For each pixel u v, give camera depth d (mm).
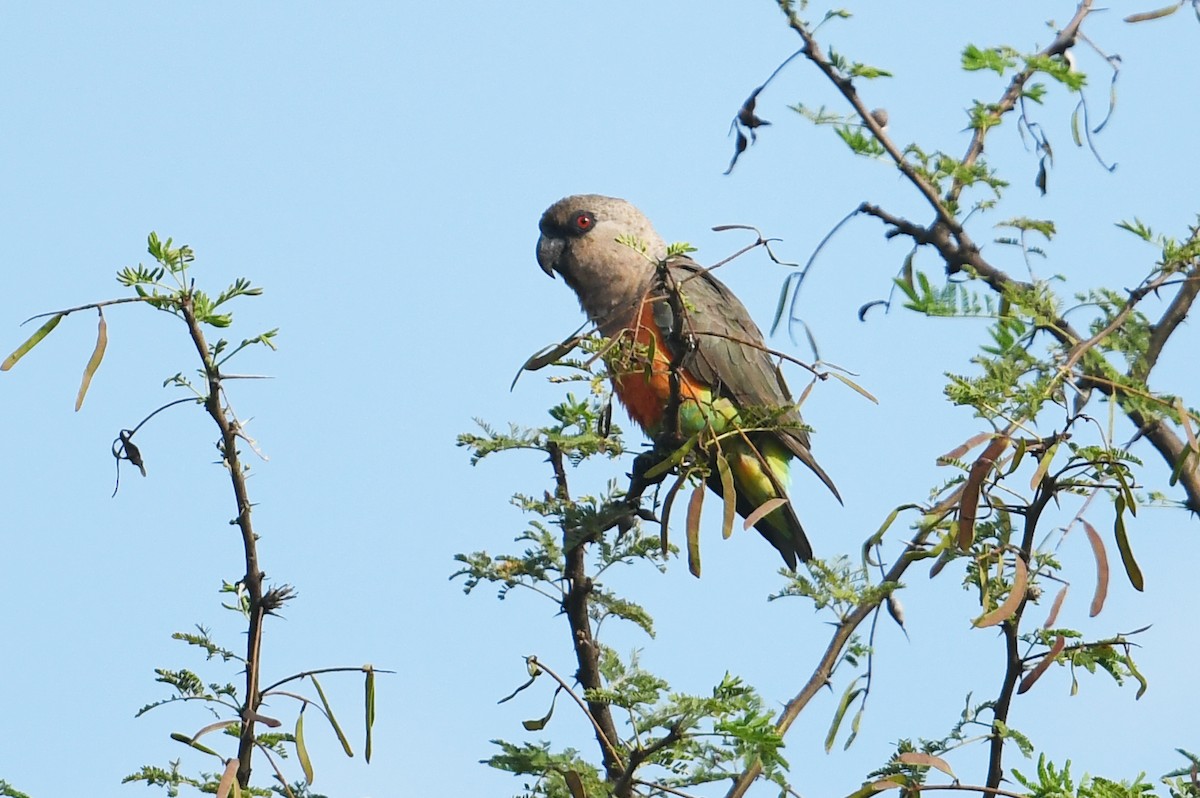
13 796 7215
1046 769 6922
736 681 6992
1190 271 8172
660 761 7320
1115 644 7289
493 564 9156
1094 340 7438
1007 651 7398
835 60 9336
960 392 7223
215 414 6988
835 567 8383
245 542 7051
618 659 8547
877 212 9445
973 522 7008
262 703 7117
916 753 7062
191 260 7074
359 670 7168
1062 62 9516
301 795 7125
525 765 7684
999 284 9219
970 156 9695
